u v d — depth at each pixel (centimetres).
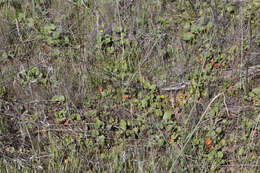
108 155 304
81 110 353
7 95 364
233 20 428
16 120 337
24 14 440
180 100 362
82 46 412
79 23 436
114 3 435
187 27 433
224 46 408
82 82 368
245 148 308
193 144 305
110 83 377
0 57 400
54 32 420
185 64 391
